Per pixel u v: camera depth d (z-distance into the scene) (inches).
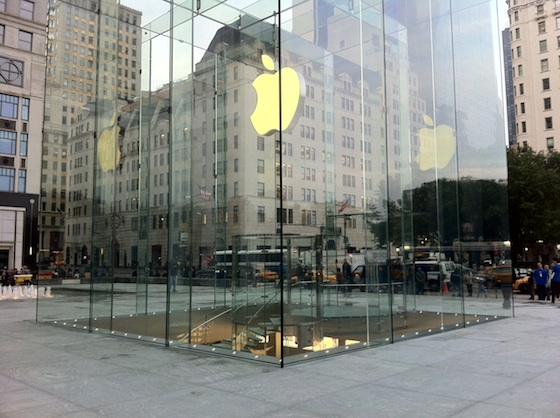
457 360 316.2
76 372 287.0
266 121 361.7
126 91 541.0
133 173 545.3
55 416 201.0
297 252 342.0
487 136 589.0
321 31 380.2
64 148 573.3
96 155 556.4
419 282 479.5
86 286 514.9
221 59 425.7
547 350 351.6
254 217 368.5
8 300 895.1
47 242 558.6
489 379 261.4
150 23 519.2
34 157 2209.6
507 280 568.1
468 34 595.2
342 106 393.4
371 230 403.9
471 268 536.1
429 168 528.1
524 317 569.0
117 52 549.6
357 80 412.5
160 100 507.2
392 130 478.6
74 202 554.3
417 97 526.6
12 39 2159.2
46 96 587.2
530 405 212.1
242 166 392.8
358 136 405.1
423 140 523.2
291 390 240.8
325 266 359.3
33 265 2167.8
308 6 372.2
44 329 494.6
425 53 538.3
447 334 438.0
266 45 367.6
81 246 535.2
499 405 212.2
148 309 510.0
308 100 366.6
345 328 363.6
